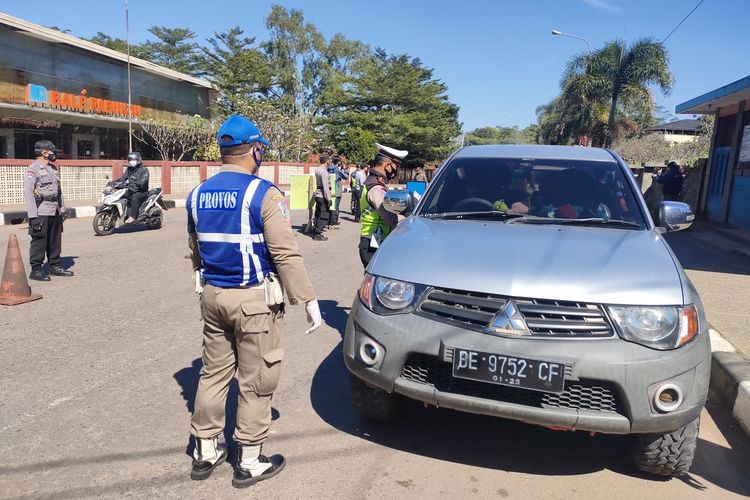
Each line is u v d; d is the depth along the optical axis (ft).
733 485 10.73
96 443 11.14
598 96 95.45
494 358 9.27
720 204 51.24
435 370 10.03
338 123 160.66
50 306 20.43
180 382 14.10
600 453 11.55
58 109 77.41
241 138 9.57
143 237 37.42
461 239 11.32
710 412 14.15
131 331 17.87
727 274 29.04
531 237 11.31
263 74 155.33
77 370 14.69
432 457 11.14
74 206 50.88
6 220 41.75
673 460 9.98
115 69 90.53
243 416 9.84
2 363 15.01
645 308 9.29
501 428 12.44
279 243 9.29
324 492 9.84
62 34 76.23
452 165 14.96
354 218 55.01
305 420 12.48
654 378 9.08
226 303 9.43
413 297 10.19
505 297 9.57
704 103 49.29
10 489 9.56
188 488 9.82
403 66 163.02
